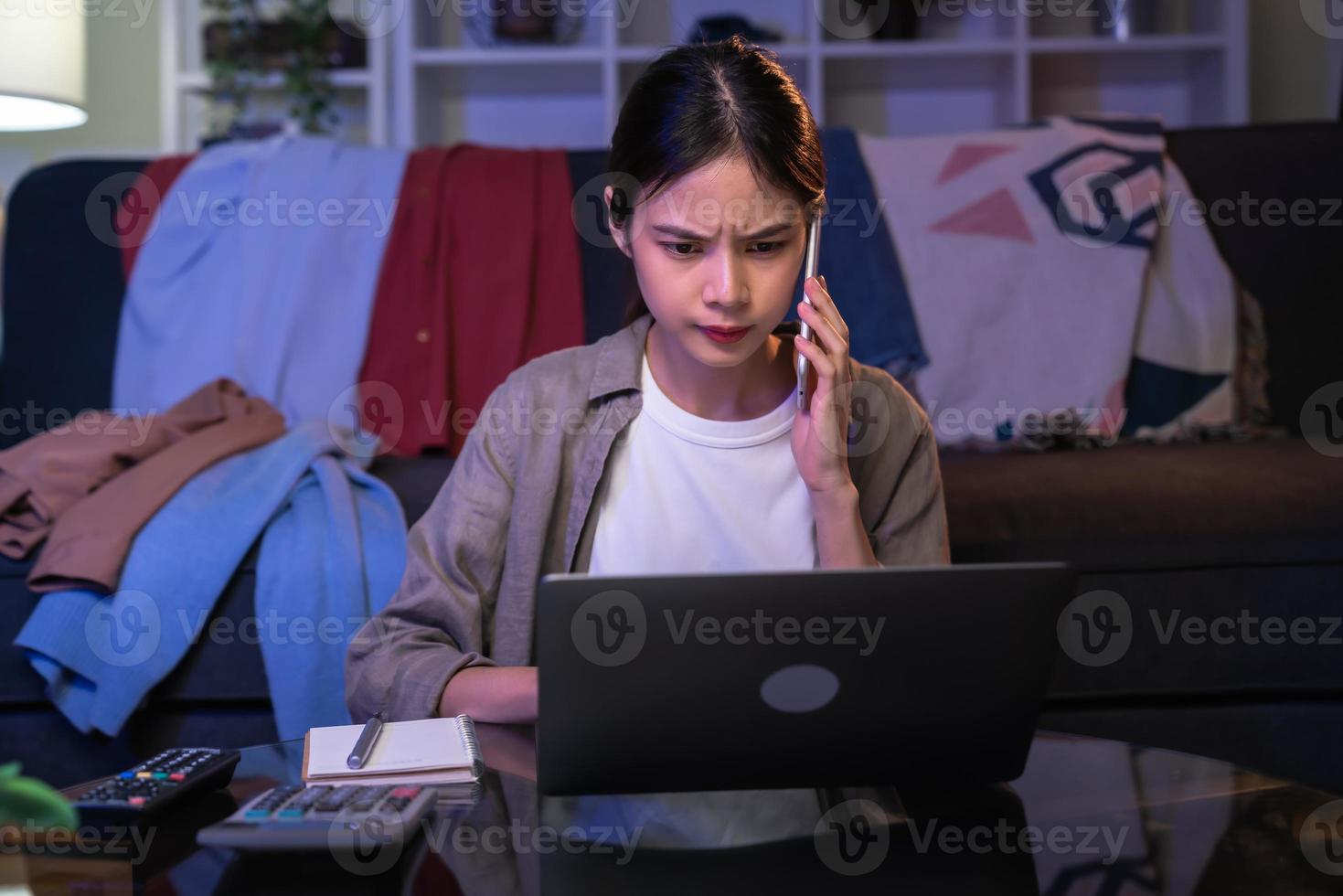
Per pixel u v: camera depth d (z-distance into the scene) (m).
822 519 1.04
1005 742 0.74
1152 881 0.62
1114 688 1.56
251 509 1.59
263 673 1.54
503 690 0.91
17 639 1.48
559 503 1.10
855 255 2.23
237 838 0.65
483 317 2.22
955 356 2.19
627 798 0.75
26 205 2.31
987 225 2.28
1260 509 1.60
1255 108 3.26
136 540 1.54
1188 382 2.24
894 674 0.70
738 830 0.70
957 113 3.47
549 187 2.32
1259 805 0.74
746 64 0.93
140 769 0.77
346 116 3.44
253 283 2.22
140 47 3.49
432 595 1.03
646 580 0.67
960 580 0.69
